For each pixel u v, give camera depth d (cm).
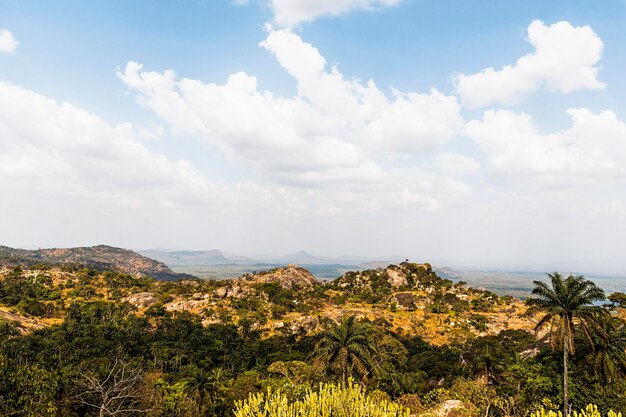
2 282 16138
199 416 5603
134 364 7888
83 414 4500
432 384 7856
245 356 10500
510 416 3900
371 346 4588
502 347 10681
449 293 18125
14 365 3478
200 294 17700
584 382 4212
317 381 4459
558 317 4062
